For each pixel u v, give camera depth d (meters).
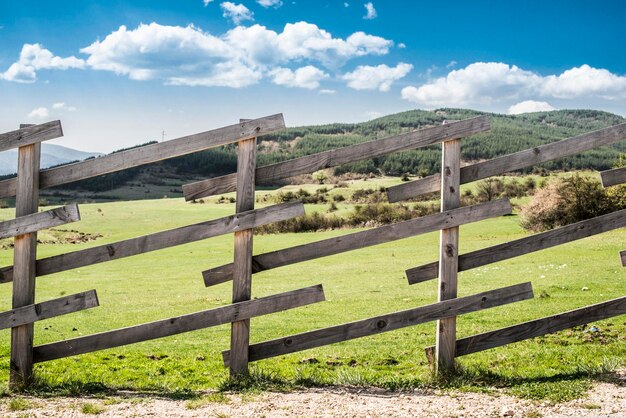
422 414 6.18
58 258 7.79
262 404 6.67
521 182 105.75
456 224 7.63
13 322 7.60
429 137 7.64
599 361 9.88
